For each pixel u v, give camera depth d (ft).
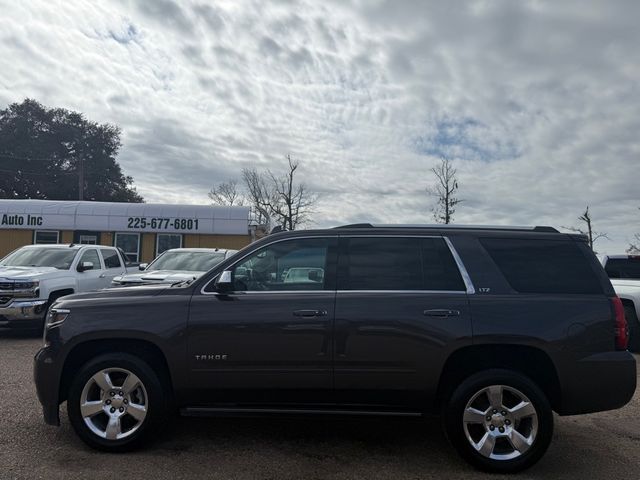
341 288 14.76
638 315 32.22
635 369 13.89
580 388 13.75
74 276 36.83
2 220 79.00
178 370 14.48
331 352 14.26
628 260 37.81
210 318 14.52
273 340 14.34
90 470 13.33
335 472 13.62
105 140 196.44
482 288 14.46
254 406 14.69
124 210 80.12
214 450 14.98
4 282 32.19
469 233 15.25
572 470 14.08
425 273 14.80
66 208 79.77
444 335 13.99
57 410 14.78
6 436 15.65
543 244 15.02
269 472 13.51
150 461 14.03
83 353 15.26
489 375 13.85
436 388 14.08
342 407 14.52
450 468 14.06
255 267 15.33
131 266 46.98
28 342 32.45
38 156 180.24
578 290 14.42
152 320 14.61
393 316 14.19
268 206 134.62
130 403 14.65
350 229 15.53
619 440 16.66
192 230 79.77
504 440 13.92
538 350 14.03
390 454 14.99
